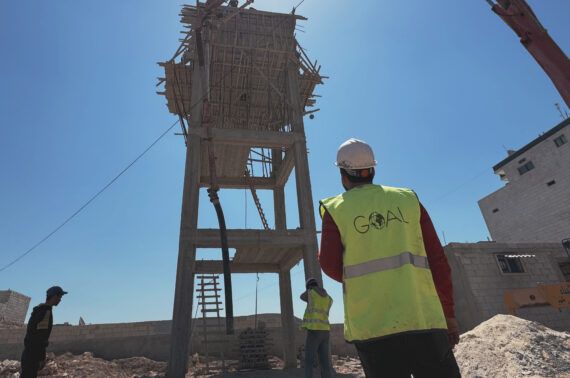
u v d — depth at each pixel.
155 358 16.06
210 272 13.23
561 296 17.69
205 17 14.02
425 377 1.68
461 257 19.11
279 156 17.88
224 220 11.30
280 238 12.62
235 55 15.29
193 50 14.90
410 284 1.69
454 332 1.87
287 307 15.33
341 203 1.98
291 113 15.23
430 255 1.94
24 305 28.09
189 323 10.85
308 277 12.19
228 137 13.80
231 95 16.05
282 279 15.77
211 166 12.62
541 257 20.05
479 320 17.73
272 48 15.58
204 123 13.75
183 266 11.38
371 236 1.83
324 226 1.99
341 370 11.52
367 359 1.71
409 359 1.70
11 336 16.42
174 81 15.44
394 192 1.98
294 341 14.88
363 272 1.78
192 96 14.19
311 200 13.46
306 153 14.30
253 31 15.65
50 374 11.26
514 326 8.56
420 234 1.90
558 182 34.66
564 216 33.94
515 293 17.62
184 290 11.08
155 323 19.28
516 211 38.34
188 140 13.36
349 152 2.18
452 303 1.90
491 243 20.02
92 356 15.23
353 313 1.76
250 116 17.45
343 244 1.91
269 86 15.59
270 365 14.33
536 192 36.47
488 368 7.16
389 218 1.87
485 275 18.81
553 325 17.53
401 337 1.64
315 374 10.27
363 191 2.01
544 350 7.45
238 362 14.07
